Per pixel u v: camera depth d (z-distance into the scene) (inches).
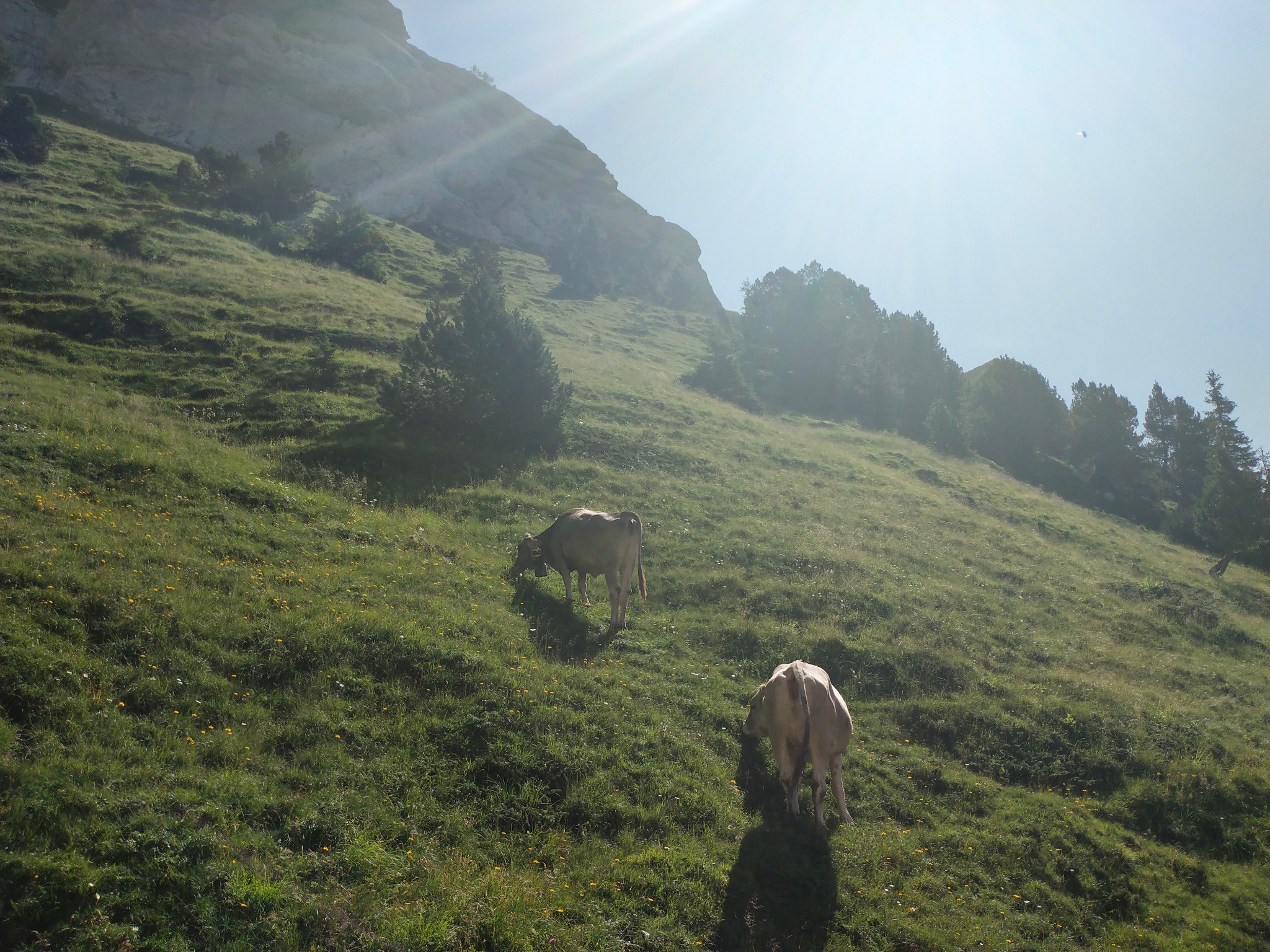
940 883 353.7
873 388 1830.7
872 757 448.1
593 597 593.0
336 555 536.1
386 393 870.4
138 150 2198.6
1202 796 472.1
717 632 568.4
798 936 299.6
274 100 3080.7
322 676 372.5
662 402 1274.6
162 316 1061.8
